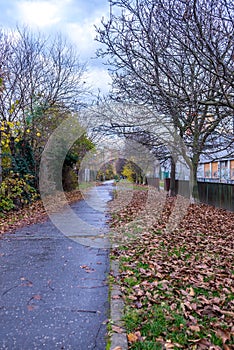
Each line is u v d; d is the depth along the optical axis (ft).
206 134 29.78
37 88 42.73
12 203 30.86
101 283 12.30
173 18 14.37
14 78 39.86
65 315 9.61
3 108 35.65
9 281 12.59
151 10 15.78
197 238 20.06
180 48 18.84
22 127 37.68
